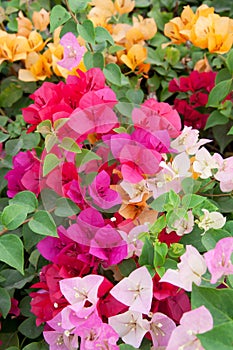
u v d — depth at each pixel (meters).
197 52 1.00
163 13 1.08
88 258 0.67
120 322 0.64
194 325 0.56
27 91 0.99
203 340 0.53
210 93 0.87
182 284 0.60
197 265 0.60
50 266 0.70
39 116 0.77
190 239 0.70
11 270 0.75
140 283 0.63
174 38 0.97
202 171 0.71
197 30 0.89
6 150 0.87
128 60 0.95
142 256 0.66
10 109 1.01
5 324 0.76
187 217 0.67
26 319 0.75
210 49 0.89
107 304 0.65
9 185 0.78
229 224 0.71
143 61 0.96
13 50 0.96
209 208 0.70
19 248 0.66
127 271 0.68
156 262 0.65
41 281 0.70
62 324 0.63
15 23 1.03
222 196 0.78
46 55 0.96
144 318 0.65
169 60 0.99
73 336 0.66
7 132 0.92
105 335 0.61
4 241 0.66
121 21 1.04
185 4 1.12
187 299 0.65
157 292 0.65
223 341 0.53
